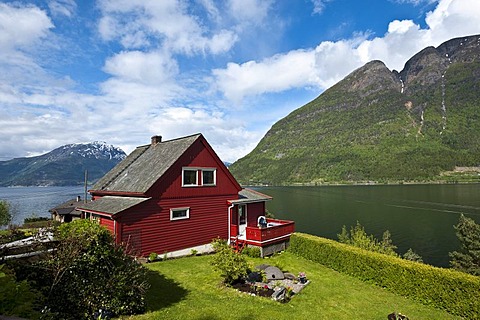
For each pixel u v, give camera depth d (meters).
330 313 9.76
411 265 11.50
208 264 14.87
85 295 7.32
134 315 8.35
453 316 9.88
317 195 93.38
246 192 24.83
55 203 82.06
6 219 28.45
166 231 17.56
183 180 18.72
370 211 61.56
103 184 21.67
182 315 8.71
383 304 10.72
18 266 6.89
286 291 11.32
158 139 24.20
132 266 8.83
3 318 3.34
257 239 17.66
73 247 7.36
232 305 9.76
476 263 28.22
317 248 16.22
